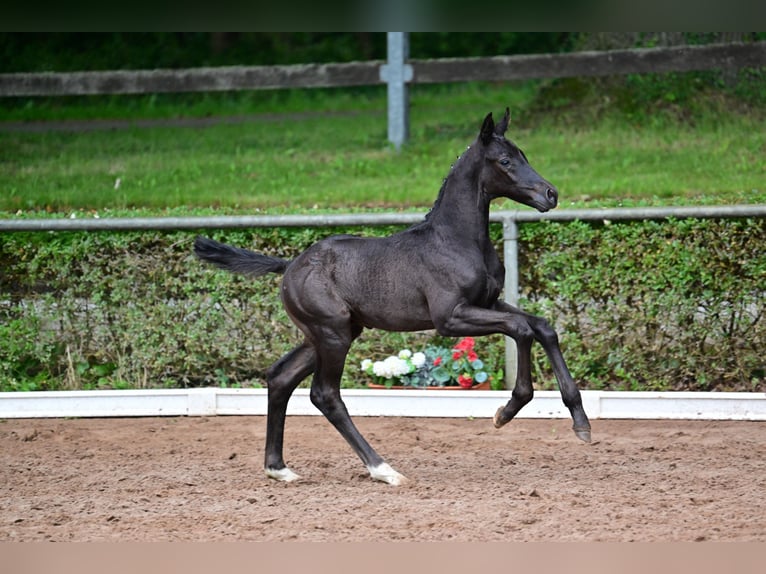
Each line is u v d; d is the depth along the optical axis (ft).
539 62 63.41
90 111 83.30
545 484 27.84
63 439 34.55
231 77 66.08
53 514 25.72
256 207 52.95
